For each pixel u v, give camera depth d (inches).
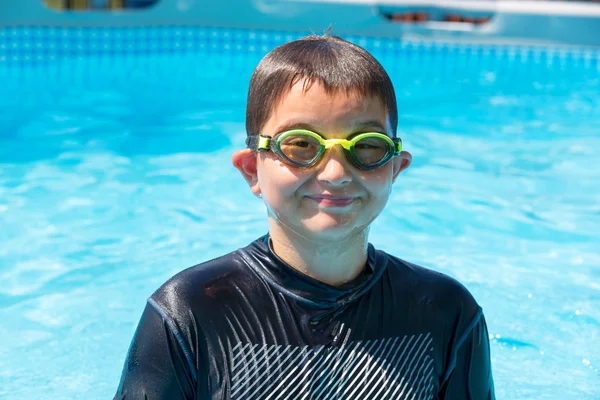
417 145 231.5
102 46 328.8
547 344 128.1
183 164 210.8
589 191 197.3
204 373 65.1
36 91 280.7
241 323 65.3
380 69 65.1
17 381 116.8
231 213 179.3
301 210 62.7
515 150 229.0
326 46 65.2
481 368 73.0
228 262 68.7
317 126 61.2
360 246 66.3
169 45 336.2
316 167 61.2
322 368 65.0
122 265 153.9
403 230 172.7
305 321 65.5
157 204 183.5
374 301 67.7
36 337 128.9
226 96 283.0
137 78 304.3
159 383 65.2
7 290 143.9
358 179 61.6
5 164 207.6
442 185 199.3
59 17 326.6
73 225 171.5
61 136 232.8
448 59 345.7
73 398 113.5
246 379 64.4
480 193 194.4
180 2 339.3
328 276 66.0
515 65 341.7
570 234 172.7
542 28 344.5
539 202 189.9
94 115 254.8
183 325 65.1
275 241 66.9
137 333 67.3
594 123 259.8
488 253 162.2
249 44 341.7
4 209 179.0
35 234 166.9
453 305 70.4
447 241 167.6
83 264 154.2
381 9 350.6
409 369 67.4
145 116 255.0
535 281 149.9
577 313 138.3
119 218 175.6
